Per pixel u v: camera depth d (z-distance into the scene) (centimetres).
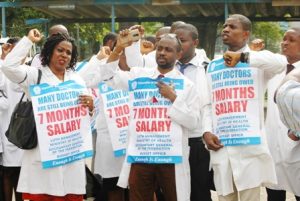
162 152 475
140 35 490
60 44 480
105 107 592
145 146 478
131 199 488
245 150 482
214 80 496
